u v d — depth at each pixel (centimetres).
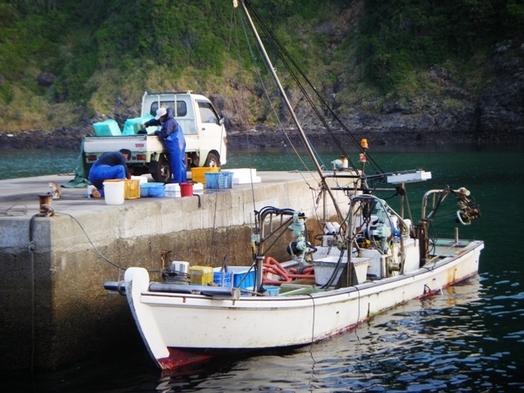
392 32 8431
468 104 7494
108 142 1942
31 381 1220
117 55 9194
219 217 1714
